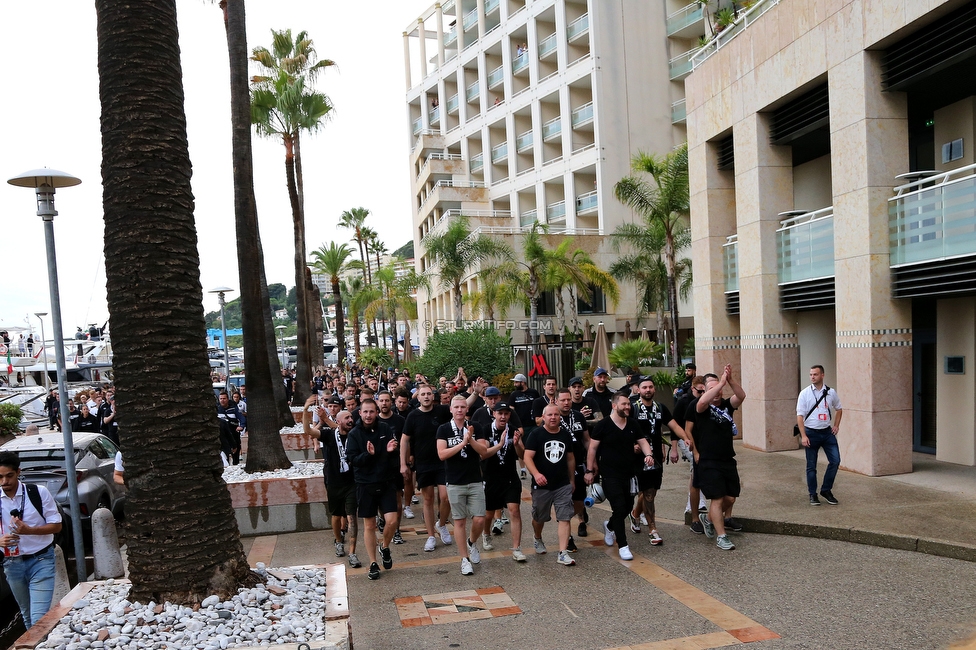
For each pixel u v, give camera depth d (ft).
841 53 39.63
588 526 32.35
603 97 130.00
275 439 39.14
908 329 37.96
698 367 58.70
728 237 56.39
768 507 31.35
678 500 36.11
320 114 76.69
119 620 15.52
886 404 37.65
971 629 18.28
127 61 16.87
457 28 169.48
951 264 33.65
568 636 19.34
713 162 56.65
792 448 48.67
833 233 41.75
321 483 34.12
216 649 14.35
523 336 125.18
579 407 31.78
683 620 20.04
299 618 15.84
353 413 33.83
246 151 40.96
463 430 25.62
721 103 53.67
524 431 38.86
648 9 133.80
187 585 16.38
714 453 27.14
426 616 21.29
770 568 24.30
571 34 136.67
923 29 35.32
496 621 20.67
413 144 196.24
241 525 33.50
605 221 129.49
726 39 54.85
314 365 132.05
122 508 38.29
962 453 39.93
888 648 17.47
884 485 34.86
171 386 16.70
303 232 81.25
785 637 18.52
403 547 29.89
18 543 19.13
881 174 37.96
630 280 124.88
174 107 17.38
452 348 86.07
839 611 20.03
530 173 147.23
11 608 24.25
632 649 18.26
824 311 52.24
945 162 41.16
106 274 17.01
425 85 185.88
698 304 58.65
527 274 107.96
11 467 19.07
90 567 26.89
